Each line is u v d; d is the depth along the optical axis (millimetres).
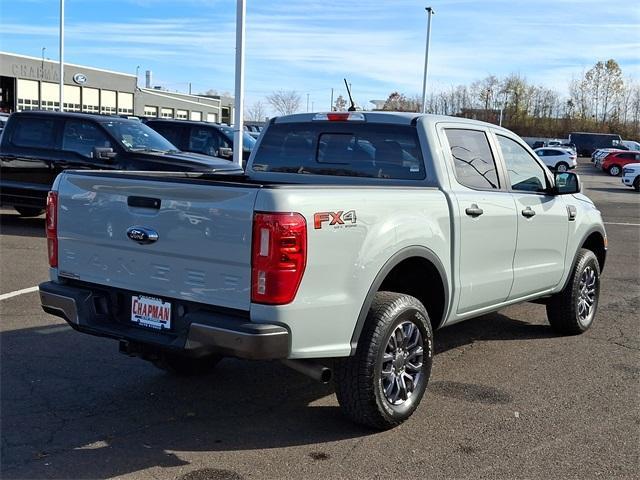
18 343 5992
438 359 6035
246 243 3676
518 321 7430
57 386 5051
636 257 12117
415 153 5141
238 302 3748
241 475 3803
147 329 4156
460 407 4891
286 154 5801
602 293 8977
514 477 3873
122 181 4156
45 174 11812
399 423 4477
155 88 79250
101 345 6012
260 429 4422
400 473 3881
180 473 3809
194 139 15750
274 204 3629
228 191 3734
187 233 3889
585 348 6453
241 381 5301
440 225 4750
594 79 101312
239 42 15141
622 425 4645
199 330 3775
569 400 5090
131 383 5172
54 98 54375
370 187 4254
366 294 4121
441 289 4879
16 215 13539
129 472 3803
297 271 3689
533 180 6184
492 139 5707
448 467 3967
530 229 5824
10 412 4555
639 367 5918
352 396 4227
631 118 101312
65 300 4395
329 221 3850
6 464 3844
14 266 9031
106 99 59875
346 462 3992
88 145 11648
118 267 4250
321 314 3867
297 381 5328
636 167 31453
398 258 4336
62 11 37844
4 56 48844
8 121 12211
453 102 94812
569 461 4086
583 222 6715
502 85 97062
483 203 5211
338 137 5543
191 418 4574
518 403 5004
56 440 4168
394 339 4363
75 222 4422
